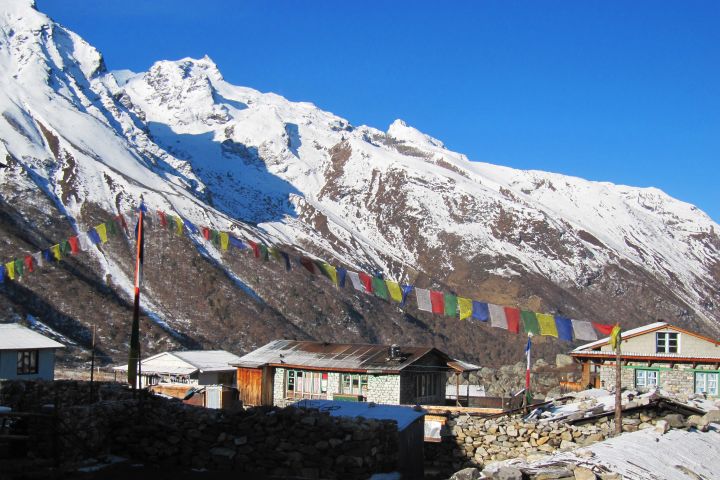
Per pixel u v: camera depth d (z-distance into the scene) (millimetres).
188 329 120312
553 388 64375
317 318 139125
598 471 20922
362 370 50312
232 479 22641
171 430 24562
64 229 149125
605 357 50656
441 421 31719
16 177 163750
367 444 23406
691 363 49000
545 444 29609
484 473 20641
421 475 27562
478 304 25094
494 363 133750
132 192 176125
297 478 22984
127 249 142875
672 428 29172
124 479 22250
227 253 156750
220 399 46188
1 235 127938
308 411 24234
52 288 115500
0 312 99688
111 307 116000
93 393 32688
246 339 122625
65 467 22469
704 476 24203
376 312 150875
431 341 143875
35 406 29453
